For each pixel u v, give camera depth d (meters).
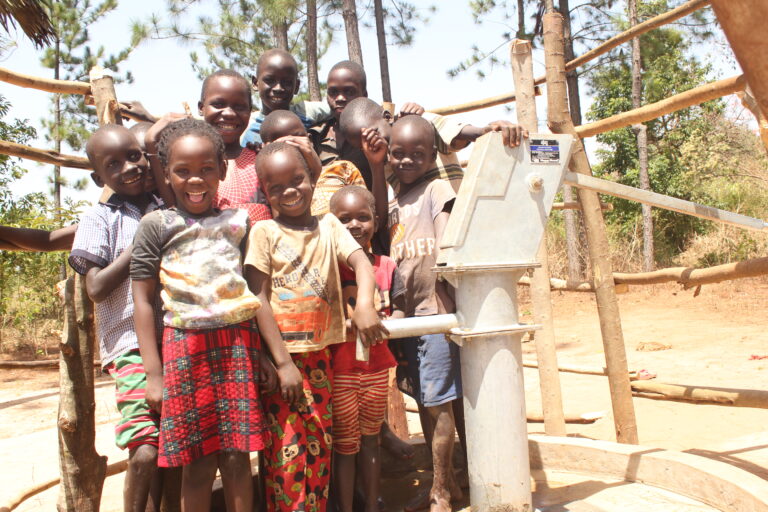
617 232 19.20
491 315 2.21
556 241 18.14
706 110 19.73
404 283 2.92
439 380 2.76
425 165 2.95
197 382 2.25
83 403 2.97
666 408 5.45
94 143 2.63
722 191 18.28
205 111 3.04
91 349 3.02
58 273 14.80
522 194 2.24
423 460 3.68
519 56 4.10
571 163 4.02
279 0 13.98
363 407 2.69
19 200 13.20
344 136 3.29
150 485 2.51
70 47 18.12
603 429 5.09
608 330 3.91
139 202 2.74
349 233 2.61
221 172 2.46
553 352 4.19
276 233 2.49
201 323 2.25
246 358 2.30
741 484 2.51
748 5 0.61
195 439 2.23
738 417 4.98
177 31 16.41
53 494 4.36
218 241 2.35
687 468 2.77
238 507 2.26
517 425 2.23
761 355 7.79
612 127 3.90
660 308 13.20
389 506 3.03
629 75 19.23
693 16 17.38
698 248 18.05
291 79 3.65
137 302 2.30
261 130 3.18
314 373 2.53
